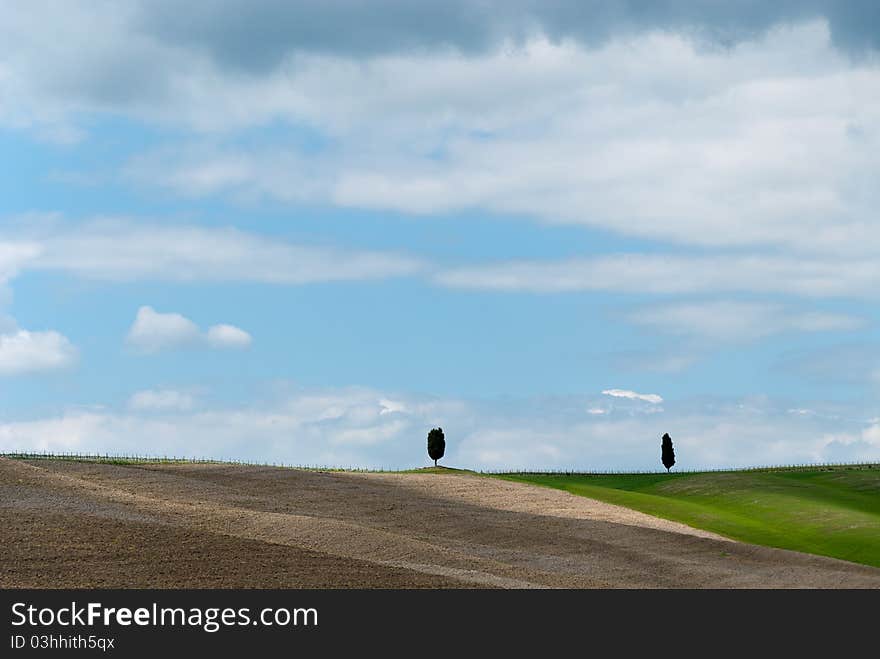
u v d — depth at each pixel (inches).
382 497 2170.3
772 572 1569.9
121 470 2239.2
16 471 1764.3
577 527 1909.4
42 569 1157.1
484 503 2208.4
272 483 2263.8
